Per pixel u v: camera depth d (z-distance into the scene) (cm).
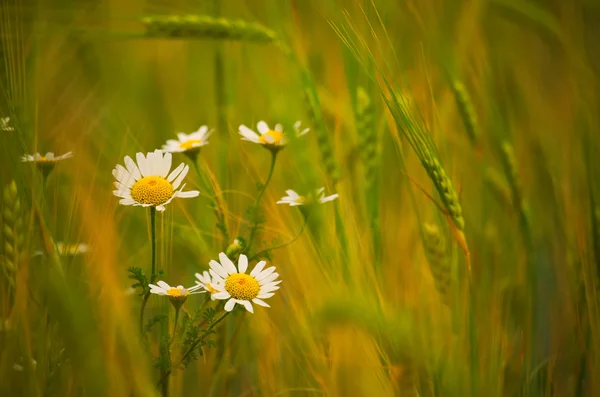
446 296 60
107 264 59
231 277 56
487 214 70
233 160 70
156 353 61
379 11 68
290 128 62
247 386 64
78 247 60
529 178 72
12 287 58
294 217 66
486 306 64
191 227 67
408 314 58
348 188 66
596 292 62
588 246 63
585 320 64
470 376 59
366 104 64
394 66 69
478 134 67
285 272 64
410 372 58
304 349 62
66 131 70
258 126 62
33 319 59
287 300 64
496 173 69
